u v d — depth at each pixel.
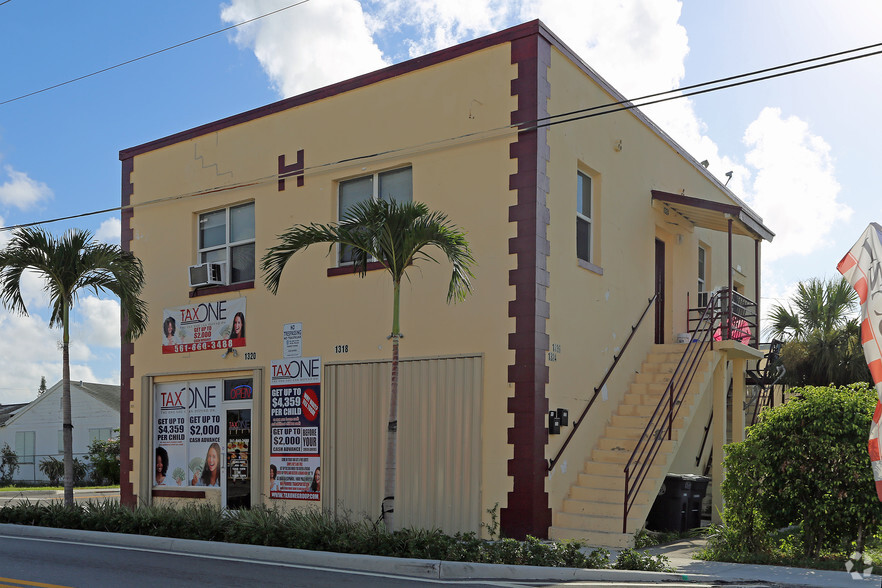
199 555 11.68
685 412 15.21
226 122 17.61
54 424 43.03
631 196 16.77
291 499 15.60
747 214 17.11
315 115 16.25
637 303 16.73
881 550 11.63
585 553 11.32
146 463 18.00
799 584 9.28
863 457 10.47
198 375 17.42
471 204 13.95
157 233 18.58
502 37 13.94
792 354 22.52
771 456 11.14
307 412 15.59
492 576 9.88
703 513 17.77
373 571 10.27
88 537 13.68
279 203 16.56
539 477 12.80
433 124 14.59
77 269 15.19
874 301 6.25
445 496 13.48
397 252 11.66
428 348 14.11
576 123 14.71
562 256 13.94
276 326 16.27
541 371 13.06
